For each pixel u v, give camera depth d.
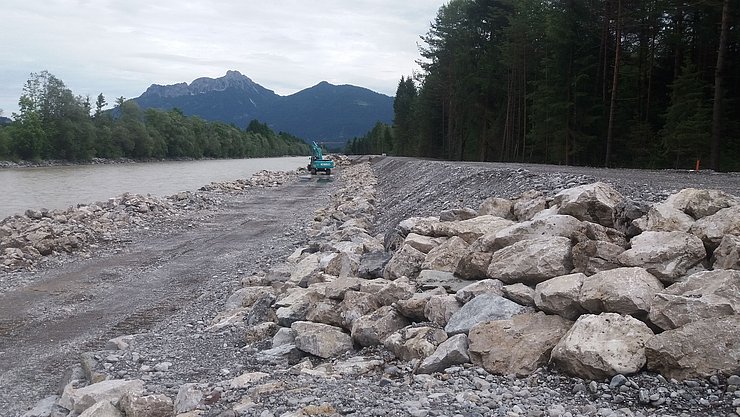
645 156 35.00
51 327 10.65
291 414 4.71
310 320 8.32
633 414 4.52
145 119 112.94
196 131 128.00
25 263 15.59
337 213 21.56
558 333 5.80
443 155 67.00
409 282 8.40
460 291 7.12
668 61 39.31
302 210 27.88
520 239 7.72
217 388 6.10
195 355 8.16
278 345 7.89
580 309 6.00
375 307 7.88
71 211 23.61
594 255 6.72
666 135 32.09
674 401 4.64
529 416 4.54
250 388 5.93
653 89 39.06
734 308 5.02
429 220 11.29
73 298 12.62
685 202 7.59
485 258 7.69
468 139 59.47
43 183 50.38
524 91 46.03
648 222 7.48
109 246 18.50
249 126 187.62
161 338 9.25
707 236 6.60
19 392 7.81
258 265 15.21
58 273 14.93
